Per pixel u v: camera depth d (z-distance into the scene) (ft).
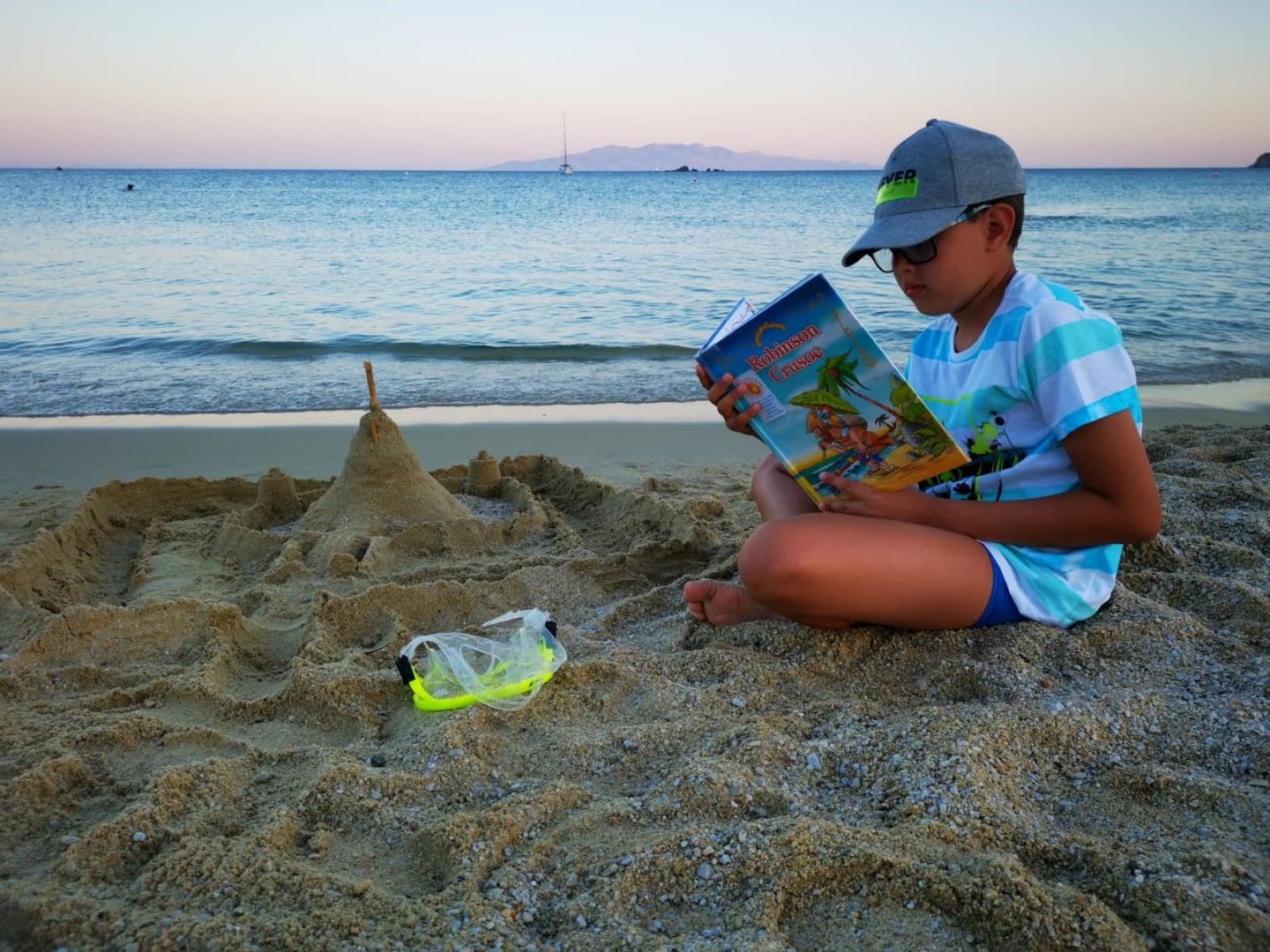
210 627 9.73
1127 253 60.29
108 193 191.93
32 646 9.36
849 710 7.59
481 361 31.42
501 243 72.90
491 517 14.69
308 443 20.56
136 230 83.15
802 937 5.35
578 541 13.25
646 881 5.73
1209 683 7.88
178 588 11.84
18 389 26.48
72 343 33.01
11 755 7.27
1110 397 7.17
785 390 7.45
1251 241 69.10
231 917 5.42
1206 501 13.01
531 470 16.90
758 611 9.32
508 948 5.20
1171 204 135.23
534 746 7.50
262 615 10.63
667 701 8.02
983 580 8.11
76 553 13.12
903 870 5.57
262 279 50.24
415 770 7.06
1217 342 32.81
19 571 11.50
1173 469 14.79
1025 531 7.71
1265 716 7.28
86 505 14.20
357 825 6.50
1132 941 4.99
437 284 49.57
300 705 8.30
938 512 7.87
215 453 19.67
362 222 98.89
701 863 5.80
